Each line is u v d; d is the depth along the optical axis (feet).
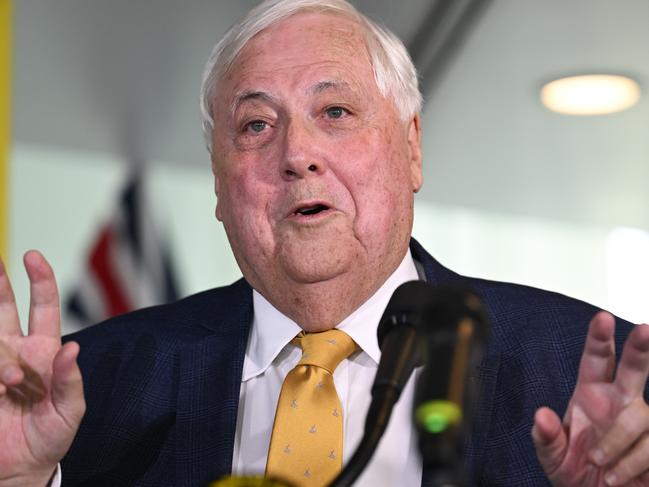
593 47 32.19
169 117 35.35
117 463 14.01
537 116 36.24
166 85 33.32
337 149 13.67
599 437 10.77
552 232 45.62
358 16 14.66
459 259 43.88
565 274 45.44
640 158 39.27
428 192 42.70
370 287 13.98
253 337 14.69
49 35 30.30
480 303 7.95
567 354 13.88
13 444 11.86
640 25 30.63
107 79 32.89
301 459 12.92
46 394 11.84
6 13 28.53
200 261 39.58
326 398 13.29
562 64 33.17
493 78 33.83
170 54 31.48
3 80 28.50
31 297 12.09
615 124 36.65
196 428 13.71
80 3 28.68
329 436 13.05
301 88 13.91
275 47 14.30
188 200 39.73
